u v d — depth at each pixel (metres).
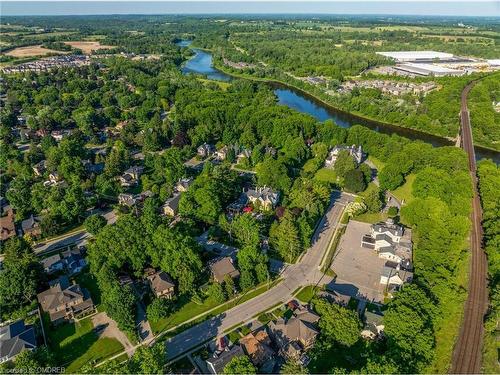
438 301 111.62
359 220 164.88
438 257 128.50
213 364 95.88
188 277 120.88
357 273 133.38
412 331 98.50
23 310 115.56
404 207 158.88
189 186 178.38
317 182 179.75
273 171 185.00
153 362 88.06
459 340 104.75
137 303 119.75
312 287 126.56
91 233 151.12
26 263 121.81
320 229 158.75
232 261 133.00
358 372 89.00
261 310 117.25
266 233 154.50
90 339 107.56
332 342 103.75
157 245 127.88
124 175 199.50
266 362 99.19
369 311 114.50
